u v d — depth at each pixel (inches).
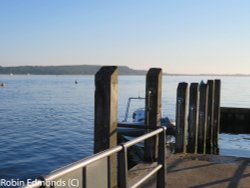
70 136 1037.8
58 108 1971.0
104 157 129.0
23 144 902.4
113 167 206.7
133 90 3986.2
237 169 292.8
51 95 3125.0
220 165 305.1
